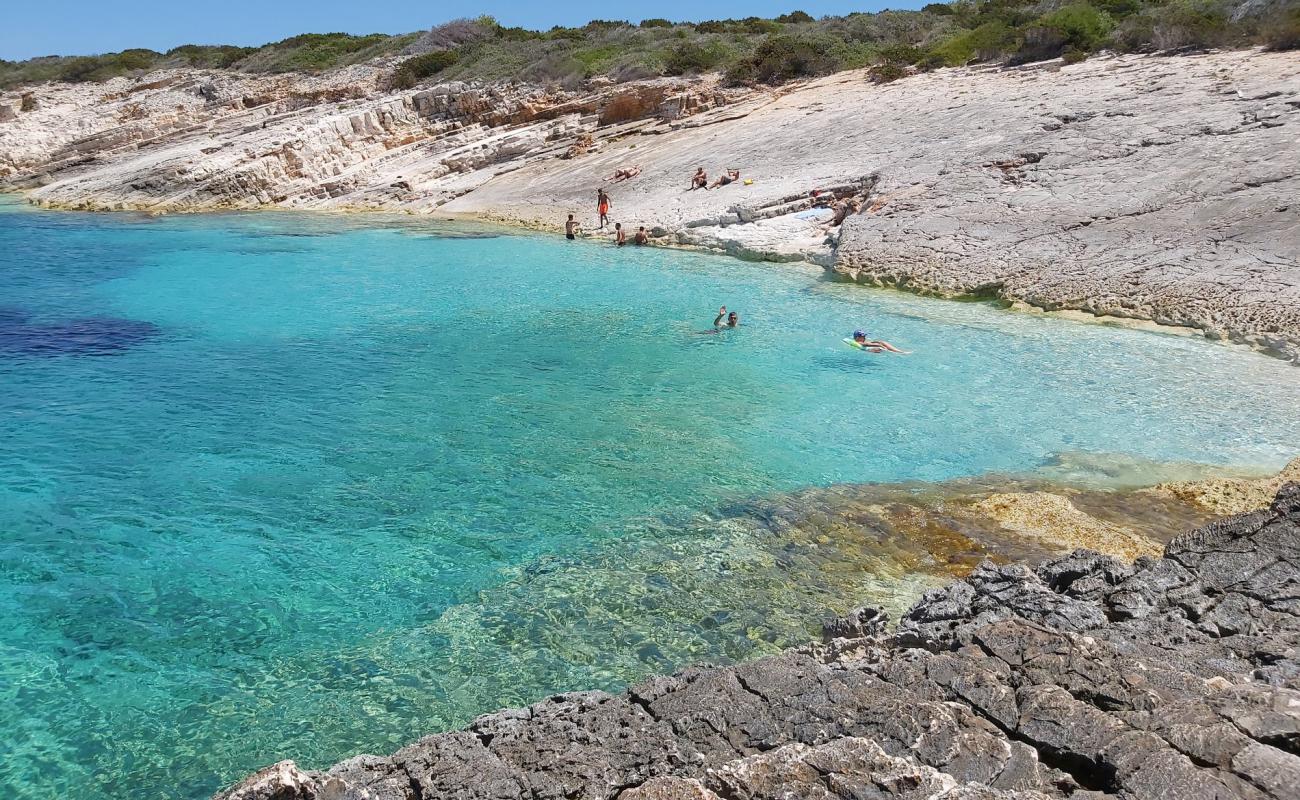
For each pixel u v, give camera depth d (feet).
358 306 71.05
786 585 29.35
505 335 61.93
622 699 19.06
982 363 53.88
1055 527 32.68
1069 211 77.05
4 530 33.30
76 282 80.59
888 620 25.98
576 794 15.57
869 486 37.17
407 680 24.71
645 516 34.58
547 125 159.63
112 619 27.68
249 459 40.27
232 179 146.72
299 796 15.28
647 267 88.12
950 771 14.98
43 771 21.34
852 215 90.53
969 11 177.58
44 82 245.45
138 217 134.31
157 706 23.66
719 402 47.88
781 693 18.33
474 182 147.02
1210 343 56.59
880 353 56.49
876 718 16.55
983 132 99.09
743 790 14.19
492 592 29.19
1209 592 22.50
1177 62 104.78
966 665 18.35
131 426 44.21
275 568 30.83
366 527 33.81
